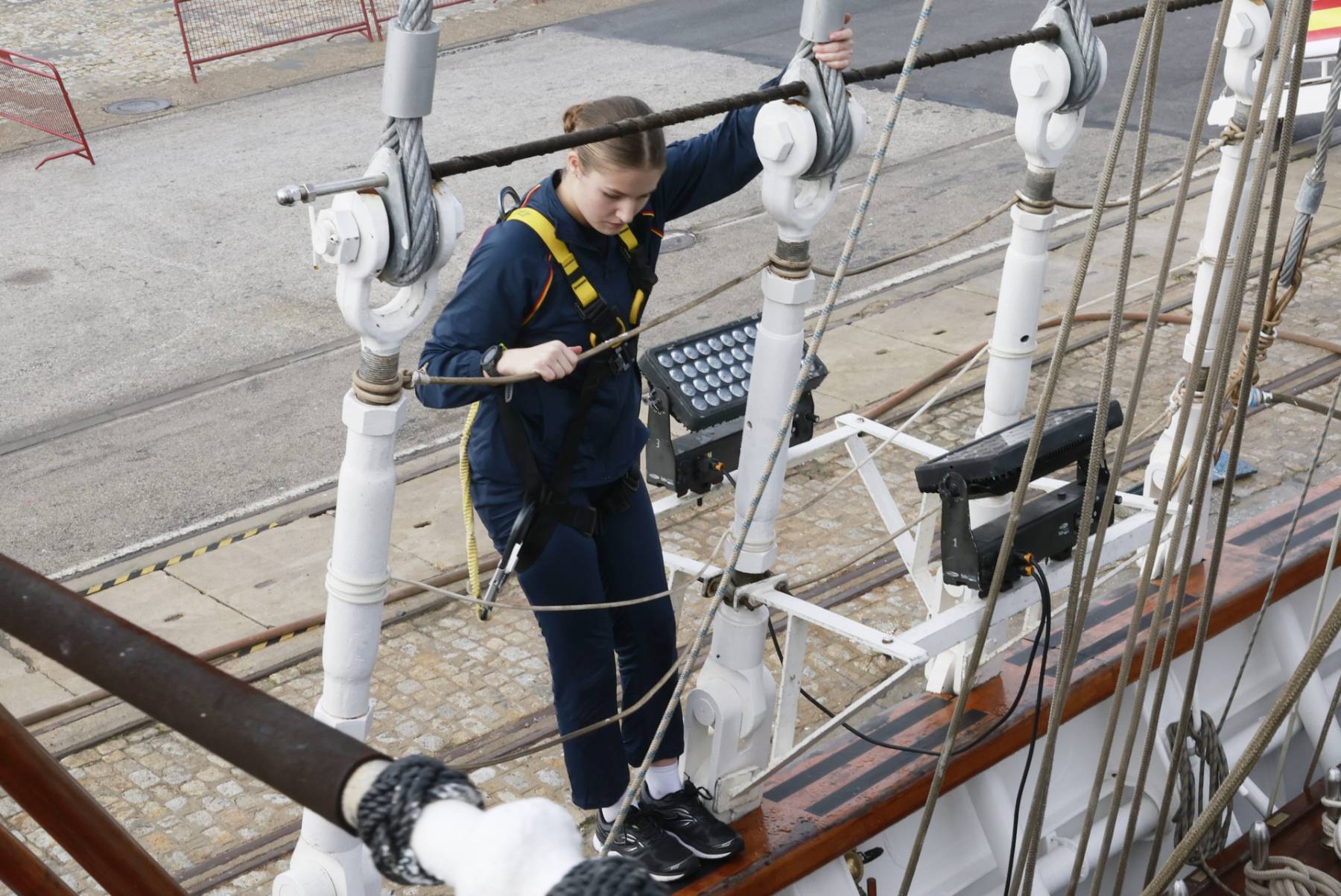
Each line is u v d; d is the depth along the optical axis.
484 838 0.68
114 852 1.07
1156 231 9.36
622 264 2.70
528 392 2.66
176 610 5.50
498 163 2.25
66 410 7.78
